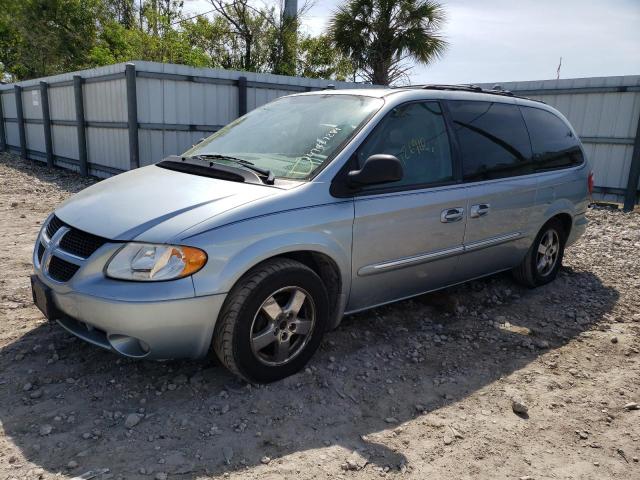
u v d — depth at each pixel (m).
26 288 4.89
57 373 3.45
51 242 3.33
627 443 3.06
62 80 13.59
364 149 3.66
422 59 18.83
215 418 3.06
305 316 3.48
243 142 4.11
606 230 8.65
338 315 3.68
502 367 3.88
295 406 3.21
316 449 2.87
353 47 19.30
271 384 3.39
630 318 4.83
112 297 2.87
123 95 11.09
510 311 4.88
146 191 3.43
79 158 13.38
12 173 13.73
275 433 2.97
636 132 10.82
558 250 5.52
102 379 3.40
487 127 4.58
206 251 2.96
